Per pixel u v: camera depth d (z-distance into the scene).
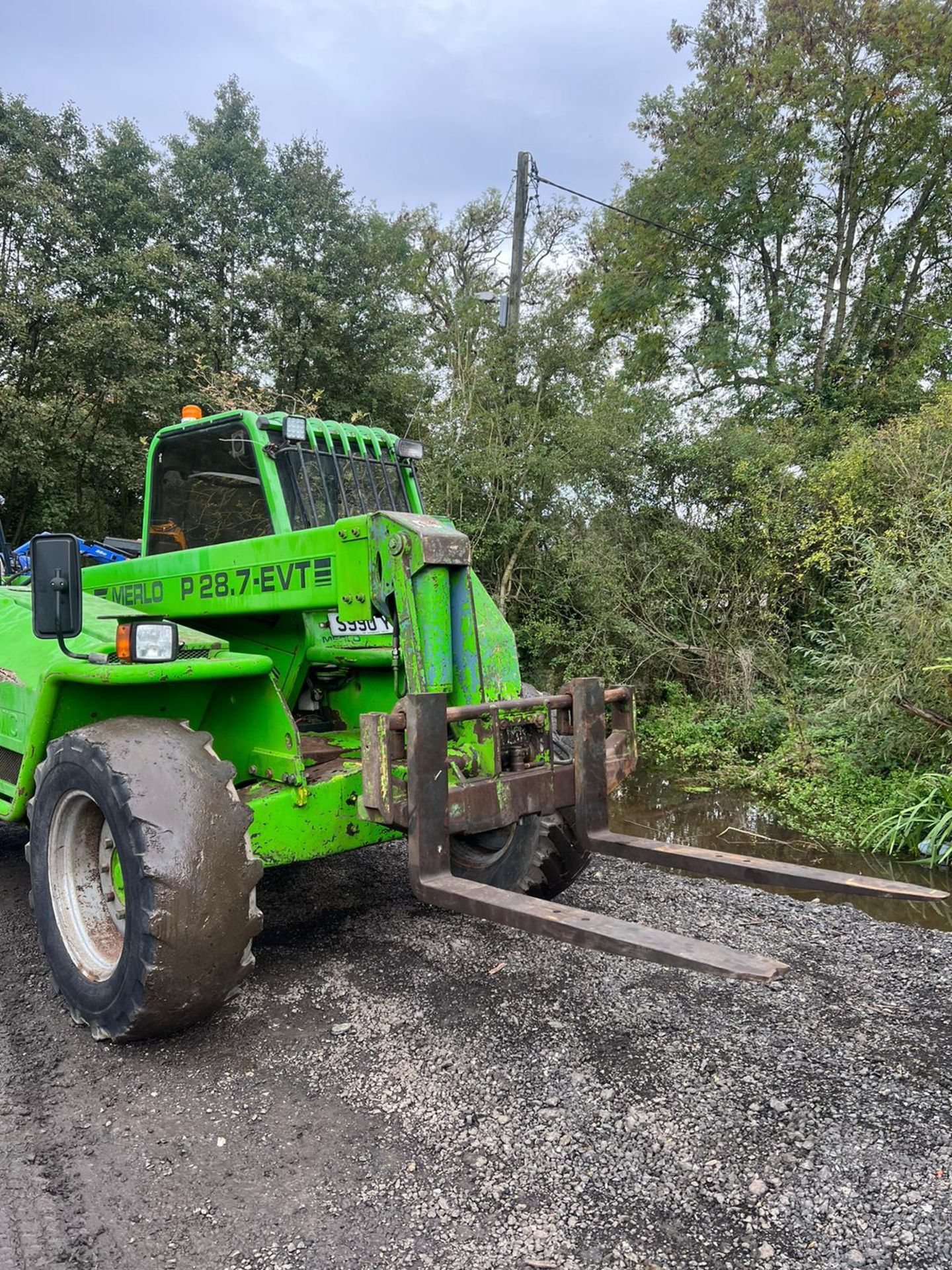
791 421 13.48
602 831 3.18
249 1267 1.84
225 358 14.62
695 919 3.93
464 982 3.20
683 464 10.48
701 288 17.20
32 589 2.74
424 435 11.47
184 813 2.51
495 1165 2.16
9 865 4.63
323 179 16.97
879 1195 2.05
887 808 6.10
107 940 2.90
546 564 10.62
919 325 15.94
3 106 13.52
